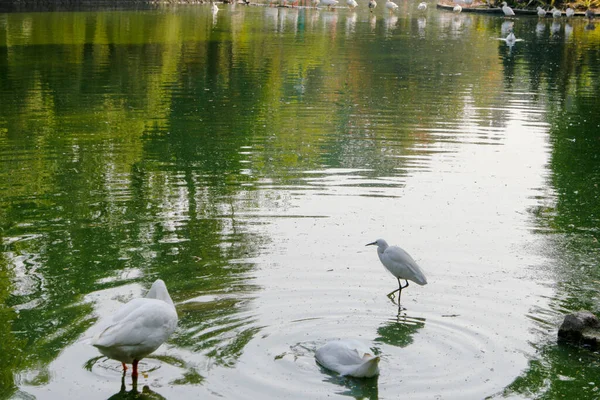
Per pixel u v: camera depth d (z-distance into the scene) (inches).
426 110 698.2
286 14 1656.0
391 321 285.0
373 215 406.3
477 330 279.1
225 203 422.6
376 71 923.4
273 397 234.1
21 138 567.8
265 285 313.6
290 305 295.9
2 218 395.2
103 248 354.3
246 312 288.5
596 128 633.0
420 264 340.8
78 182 460.4
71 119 633.6
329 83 834.8
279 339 269.1
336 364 248.5
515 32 1416.1
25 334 271.4
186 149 543.5
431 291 312.7
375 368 241.6
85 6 1663.4
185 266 332.8
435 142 577.0
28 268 330.6
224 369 249.6
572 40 1295.5
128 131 596.4
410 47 1160.8
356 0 2124.8
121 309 244.7
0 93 738.2
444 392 237.9
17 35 1163.3
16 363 253.1
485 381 244.7
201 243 360.8
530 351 265.0
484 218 405.7
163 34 1235.2
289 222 392.5
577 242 372.5
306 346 265.6
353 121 647.1
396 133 603.8
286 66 945.5
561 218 408.5
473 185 466.6
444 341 270.7
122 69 889.5
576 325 271.0
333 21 1541.6
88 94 743.7
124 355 235.0
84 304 295.0
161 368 251.1
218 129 608.4
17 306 293.1
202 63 951.6
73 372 248.5
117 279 319.0
